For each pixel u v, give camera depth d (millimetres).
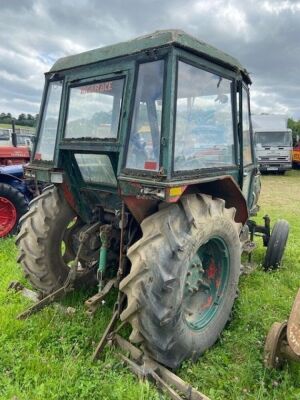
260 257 5258
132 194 2635
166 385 2553
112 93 2865
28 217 3627
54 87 3414
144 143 2654
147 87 2656
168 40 2508
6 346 2975
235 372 2812
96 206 3422
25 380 2627
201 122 2963
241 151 3602
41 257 3535
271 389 2666
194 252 2787
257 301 3871
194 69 2805
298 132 31250
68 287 3393
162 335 2666
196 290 3086
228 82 3281
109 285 3074
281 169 19406
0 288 3982
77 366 2732
